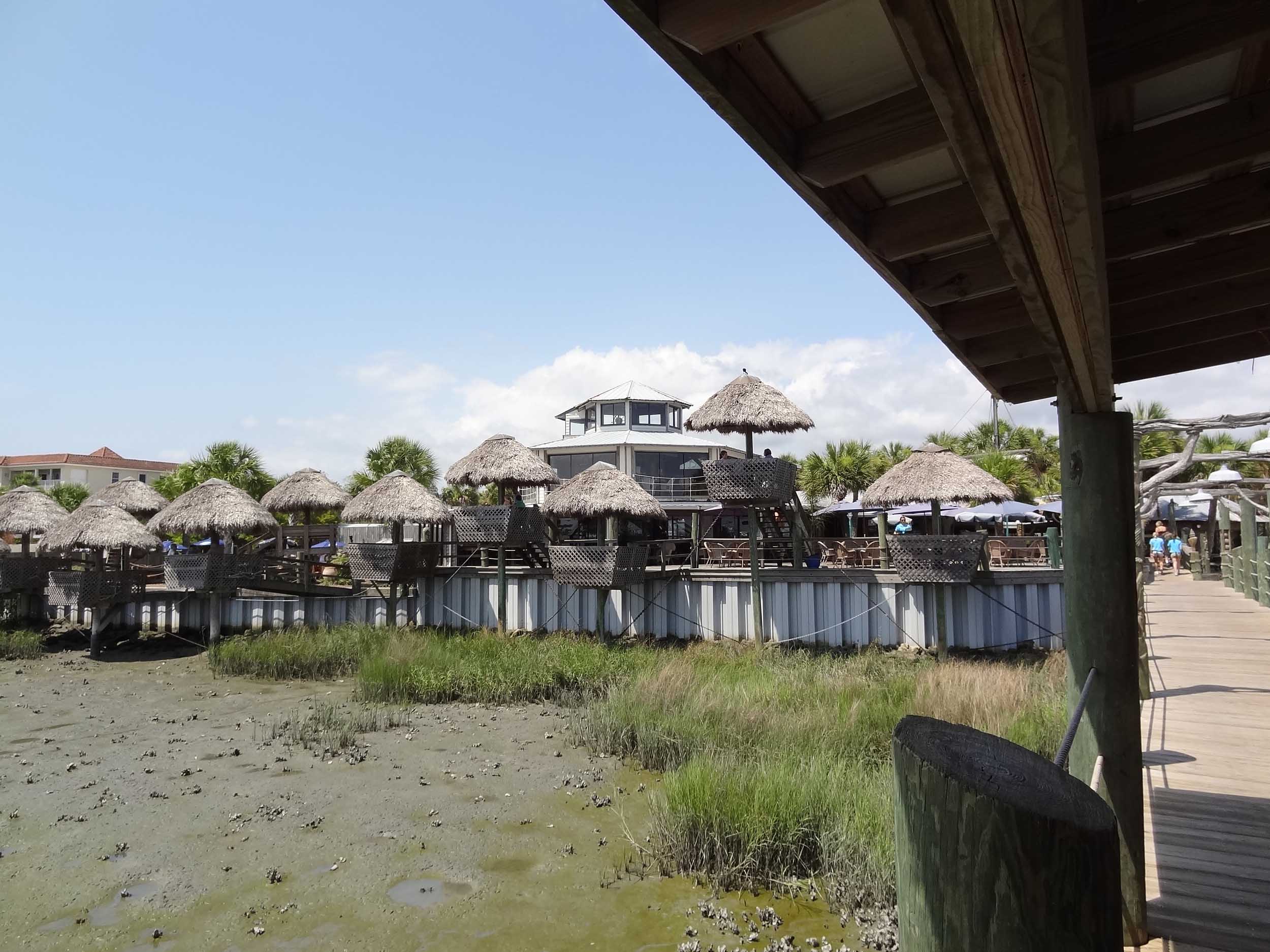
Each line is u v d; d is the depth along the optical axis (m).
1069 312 1.98
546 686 13.50
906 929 1.29
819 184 2.41
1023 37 0.95
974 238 2.88
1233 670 9.48
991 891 1.11
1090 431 3.28
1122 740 3.22
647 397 34.62
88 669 17.89
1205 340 4.38
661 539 25.47
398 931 5.69
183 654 19.28
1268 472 25.92
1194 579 23.95
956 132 1.25
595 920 5.77
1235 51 2.14
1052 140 1.18
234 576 19.58
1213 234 3.04
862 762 8.07
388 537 32.62
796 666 13.98
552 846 7.12
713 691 11.28
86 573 19.06
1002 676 11.52
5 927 5.84
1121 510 3.23
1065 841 1.07
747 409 16.11
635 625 17.95
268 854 7.04
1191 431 14.45
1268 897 3.77
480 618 19.70
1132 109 2.48
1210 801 5.09
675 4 1.56
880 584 15.58
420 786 8.82
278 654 16.53
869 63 2.00
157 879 6.58
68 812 8.17
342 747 10.46
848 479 30.92
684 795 6.91
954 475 14.88
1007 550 21.28
